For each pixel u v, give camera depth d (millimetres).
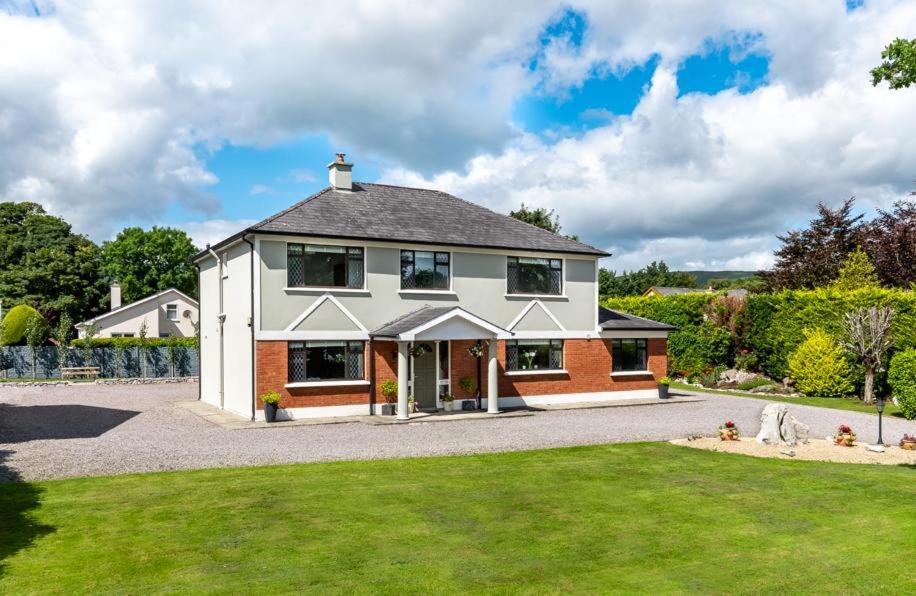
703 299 35469
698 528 9977
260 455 15359
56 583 7645
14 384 33438
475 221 26609
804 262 43531
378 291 23141
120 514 10406
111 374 38406
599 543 9266
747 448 16500
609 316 29719
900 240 38094
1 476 12914
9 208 56844
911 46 12523
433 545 9094
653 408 25078
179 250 70750
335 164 25406
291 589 7500
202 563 8320
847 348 27219
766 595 7531
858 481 12977
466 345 24344
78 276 54219
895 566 8445
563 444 17141
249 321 21500
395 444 17000
